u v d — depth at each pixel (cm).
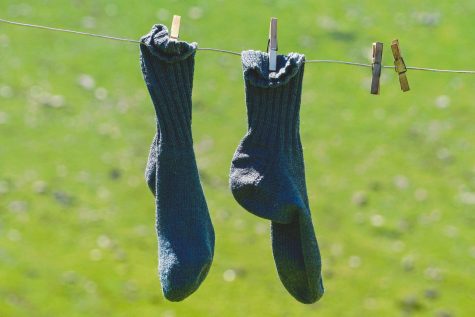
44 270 5522
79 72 7431
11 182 6228
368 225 6169
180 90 2111
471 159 6806
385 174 6650
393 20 8269
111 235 5909
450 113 7300
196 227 2131
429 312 5528
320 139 6969
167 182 2134
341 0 8506
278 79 2094
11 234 5775
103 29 7894
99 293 5422
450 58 7831
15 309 5191
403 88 2164
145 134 6894
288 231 2197
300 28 8062
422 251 5988
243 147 2164
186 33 7875
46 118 6881
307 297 2209
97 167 6488
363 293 5616
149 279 5581
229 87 7381
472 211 6334
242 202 2161
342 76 7675
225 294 5516
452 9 8412
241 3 8312
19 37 7712
